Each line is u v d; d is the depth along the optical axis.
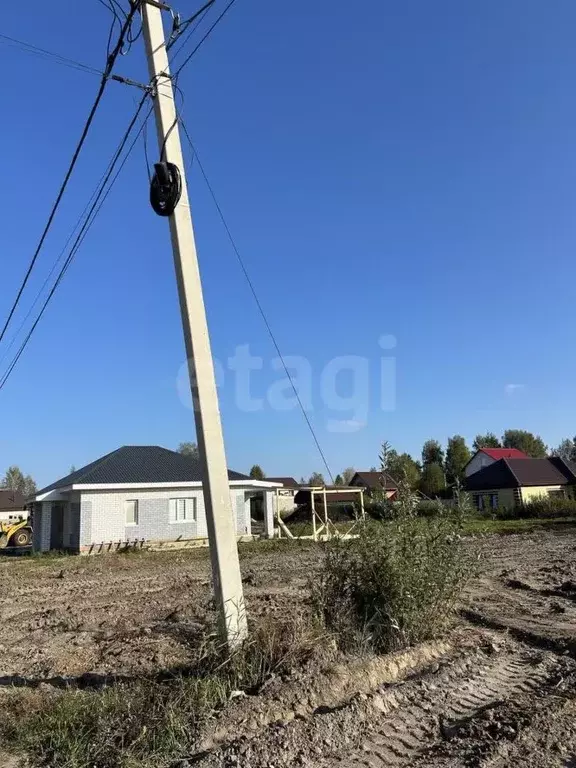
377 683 5.81
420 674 6.12
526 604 10.30
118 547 26.17
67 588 15.24
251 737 4.54
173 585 14.73
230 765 4.14
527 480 45.47
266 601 11.19
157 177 6.07
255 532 32.47
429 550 7.14
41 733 4.77
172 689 5.24
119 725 4.72
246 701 5.01
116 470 27.91
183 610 10.82
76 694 5.61
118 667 6.96
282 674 5.52
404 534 7.03
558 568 14.74
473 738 4.63
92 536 25.89
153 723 4.64
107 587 15.06
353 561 7.01
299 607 9.96
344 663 5.88
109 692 5.36
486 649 7.05
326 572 7.04
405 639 6.78
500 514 38.22
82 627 9.98
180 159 6.27
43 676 6.91
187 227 6.16
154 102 6.32
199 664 5.69
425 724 4.95
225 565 5.72
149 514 27.06
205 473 5.83
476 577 8.14
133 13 6.54
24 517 37.75
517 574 13.88
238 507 29.09
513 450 61.25
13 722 5.03
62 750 4.49
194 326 5.99
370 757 4.38
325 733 4.65
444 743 4.60
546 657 6.78
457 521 7.43
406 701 5.38
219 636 5.65
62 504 29.56
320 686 5.39
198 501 28.05
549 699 5.43
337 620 6.54
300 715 4.98
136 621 10.20
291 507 45.06
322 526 27.09
